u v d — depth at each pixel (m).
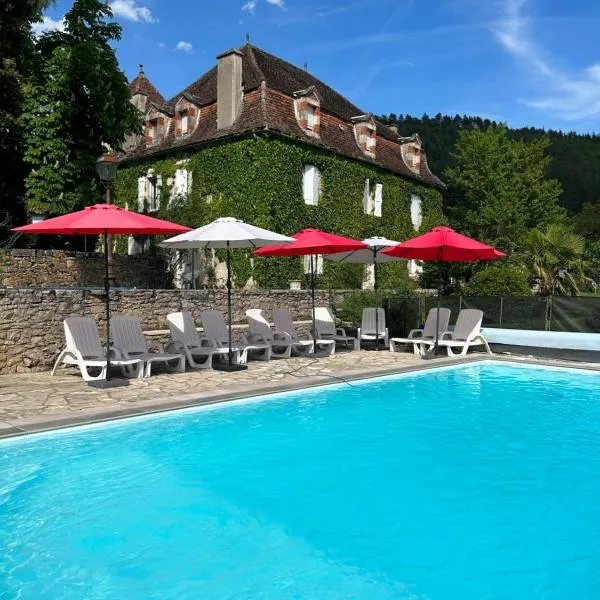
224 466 6.13
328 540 4.45
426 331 14.66
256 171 22.97
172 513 4.93
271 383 9.66
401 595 3.66
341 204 26.55
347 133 27.69
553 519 4.86
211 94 26.27
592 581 3.84
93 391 8.84
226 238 10.27
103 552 4.23
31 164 21.41
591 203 69.12
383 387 10.41
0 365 10.35
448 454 6.61
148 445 6.75
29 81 20.47
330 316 15.27
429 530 4.64
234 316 16.17
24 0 18.81
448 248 13.41
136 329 11.00
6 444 6.47
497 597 3.64
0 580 3.82
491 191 41.75
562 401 9.41
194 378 10.20
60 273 17.95
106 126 21.12
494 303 16.97
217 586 3.77
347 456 6.51
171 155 26.20
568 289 24.27
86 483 5.57
